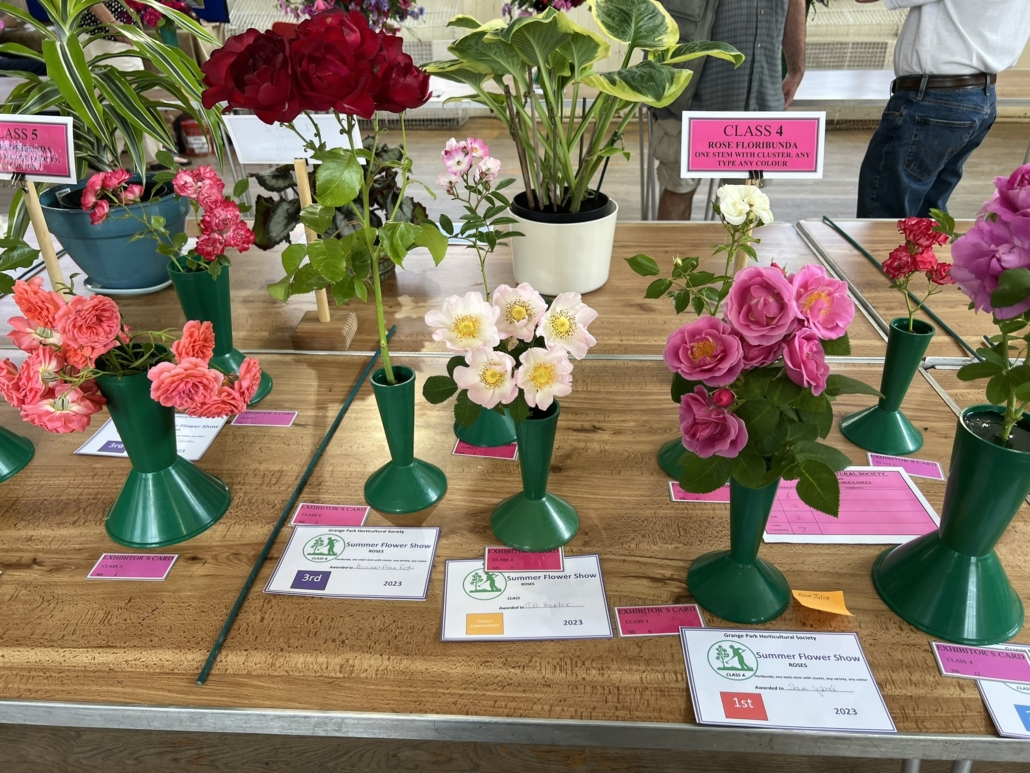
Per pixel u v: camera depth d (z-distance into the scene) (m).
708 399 0.76
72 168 1.53
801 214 4.50
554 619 0.92
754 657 0.87
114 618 0.93
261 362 1.52
